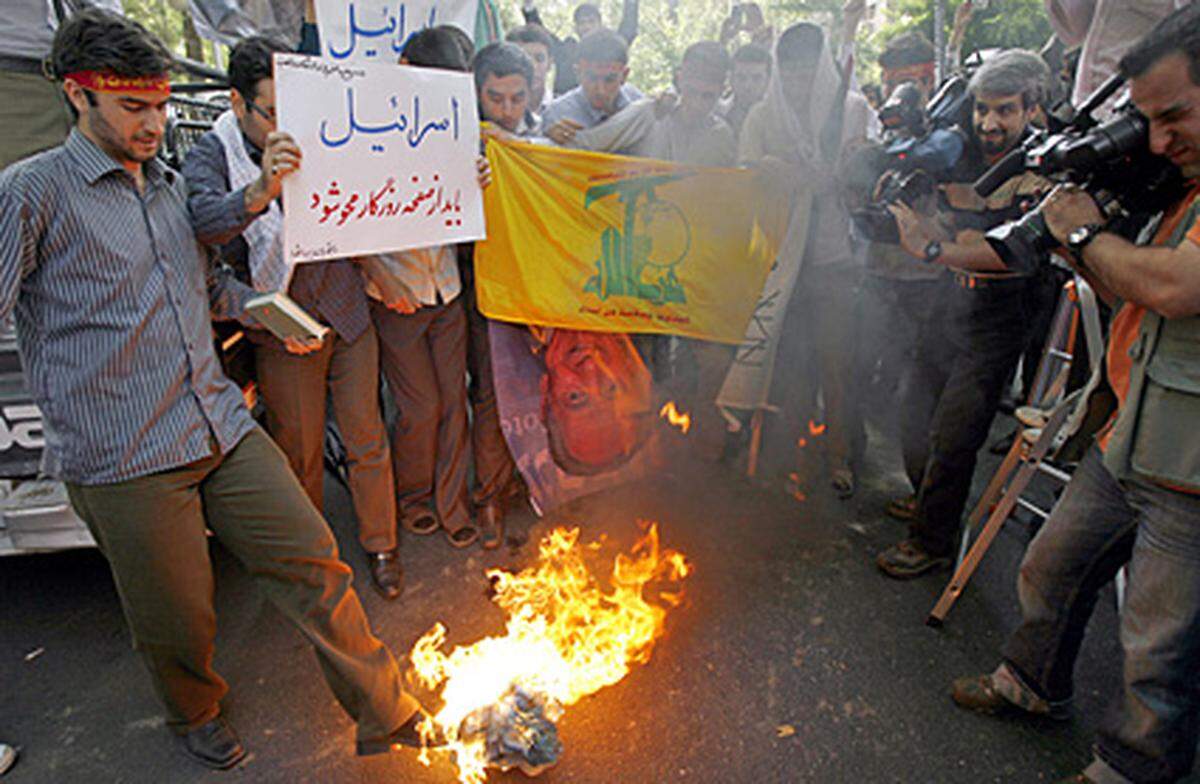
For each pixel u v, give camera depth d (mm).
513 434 3236
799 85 3320
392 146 2309
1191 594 1665
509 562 3125
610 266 3203
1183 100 1415
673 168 3172
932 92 4129
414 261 2762
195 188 2164
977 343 2736
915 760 2197
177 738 2232
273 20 3945
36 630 2742
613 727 2275
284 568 1925
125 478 1765
